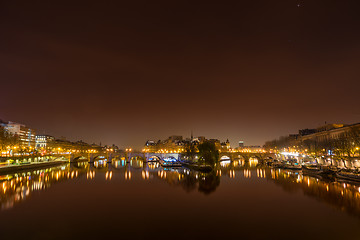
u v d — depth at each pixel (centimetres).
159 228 4253
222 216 4869
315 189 7338
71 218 4794
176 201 6066
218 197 6469
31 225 4416
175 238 3853
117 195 6800
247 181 9219
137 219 4725
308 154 18700
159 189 7694
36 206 5641
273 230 4138
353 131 14625
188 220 4656
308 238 3812
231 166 17638
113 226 4359
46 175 11675
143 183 8994
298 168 13738
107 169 15475
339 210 5153
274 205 5603
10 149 18212
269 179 9712
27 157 16438
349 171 9356
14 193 7094
